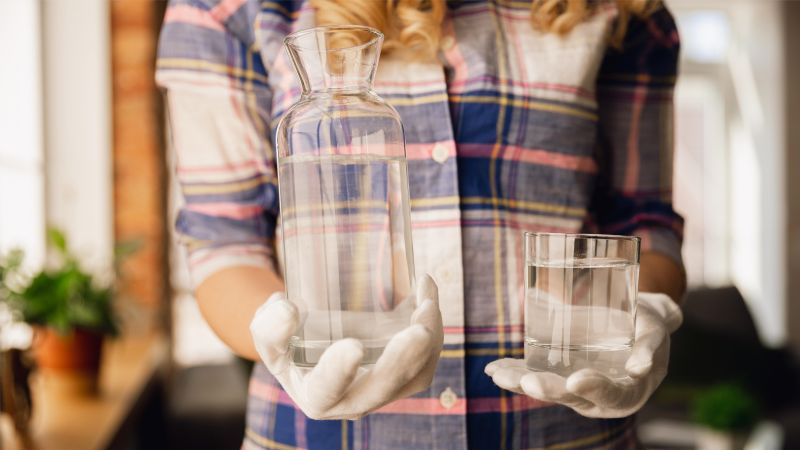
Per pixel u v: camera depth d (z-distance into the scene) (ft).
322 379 1.81
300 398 1.93
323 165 1.94
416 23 2.70
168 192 12.12
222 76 2.93
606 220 3.34
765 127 17.51
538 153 2.85
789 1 17.03
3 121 8.71
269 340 1.90
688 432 10.68
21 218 9.52
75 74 11.17
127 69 11.63
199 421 10.45
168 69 2.97
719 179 18.30
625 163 3.30
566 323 2.06
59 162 11.16
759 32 17.49
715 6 17.84
